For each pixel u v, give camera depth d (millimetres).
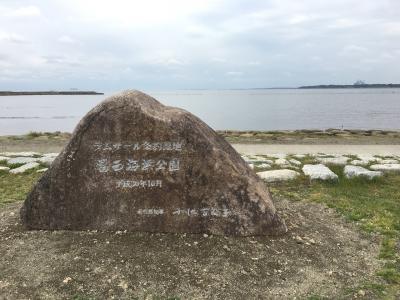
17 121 40656
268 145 15617
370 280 5250
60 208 6027
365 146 15281
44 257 5434
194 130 5895
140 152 5910
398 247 6137
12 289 4852
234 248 5695
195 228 5969
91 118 5898
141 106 5875
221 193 5926
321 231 6578
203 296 4828
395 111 53219
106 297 4746
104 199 5984
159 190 5941
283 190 8906
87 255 5457
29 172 10438
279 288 5027
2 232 6098
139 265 5285
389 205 7957
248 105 74188
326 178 9523
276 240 5988
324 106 67438
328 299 4844
